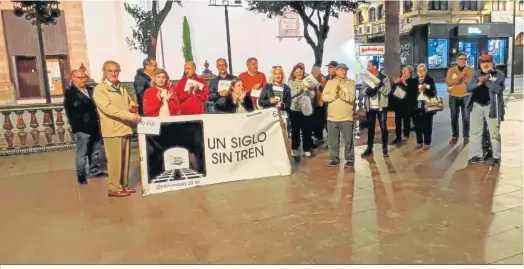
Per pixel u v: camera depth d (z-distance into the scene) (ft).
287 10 26.71
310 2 27.04
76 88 18.52
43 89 56.03
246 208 14.78
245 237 12.23
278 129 19.21
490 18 80.59
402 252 10.80
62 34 52.42
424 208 13.98
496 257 10.30
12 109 26.27
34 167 22.76
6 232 13.38
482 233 11.76
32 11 29.17
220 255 11.10
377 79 21.24
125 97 16.89
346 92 19.38
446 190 15.81
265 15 26.43
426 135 24.49
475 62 79.71
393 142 25.88
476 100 19.19
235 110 21.02
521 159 19.98
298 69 22.57
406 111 25.12
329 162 21.06
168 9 25.13
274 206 14.87
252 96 21.47
